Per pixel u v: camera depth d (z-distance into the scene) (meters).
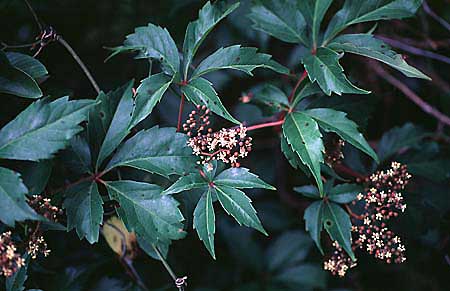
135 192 0.66
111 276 0.80
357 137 0.66
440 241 0.92
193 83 0.66
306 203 0.96
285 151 0.68
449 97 0.99
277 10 0.72
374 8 0.70
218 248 0.94
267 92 0.74
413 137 0.86
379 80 0.96
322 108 0.68
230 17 0.88
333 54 0.66
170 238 0.65
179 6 0.89
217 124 0.79
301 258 0.94
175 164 0.65
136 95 0.65
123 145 0.67
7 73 0.66
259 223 0.64
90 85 0.86
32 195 0.65
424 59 0.99
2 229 0.66
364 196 0.72
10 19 0.87
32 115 0.61
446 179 0.84
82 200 0.66
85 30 0.95
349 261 0.74
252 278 0.93
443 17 1.00
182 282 0.71
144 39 0.68
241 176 0.65
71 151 0.67
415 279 0.95
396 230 0.77
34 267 0.75
